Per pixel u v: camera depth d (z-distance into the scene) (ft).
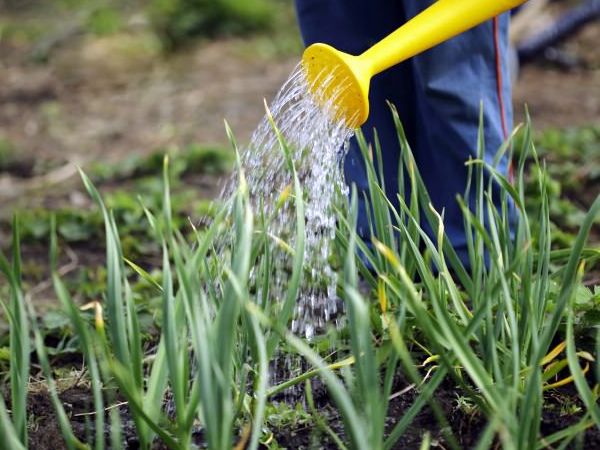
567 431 4.15
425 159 5.96
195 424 4.75
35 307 6.81
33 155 10.83
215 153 9.91
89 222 8.14
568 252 4.99
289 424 4.80
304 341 5.15
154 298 6.35
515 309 4.81
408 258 5.03
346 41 5.84
